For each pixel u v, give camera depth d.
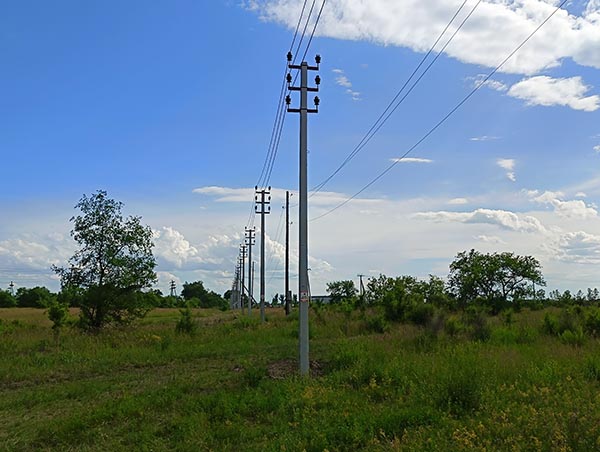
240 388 13.79
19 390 16.16
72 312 56.25
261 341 27.00
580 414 8.12
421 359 15.58
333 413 10.12
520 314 40.72
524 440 7.62
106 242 31.00
